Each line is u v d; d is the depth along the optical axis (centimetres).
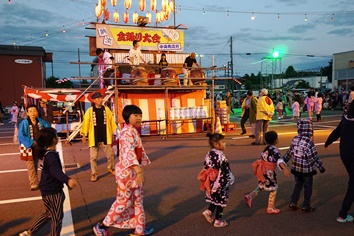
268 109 1055
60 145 1188
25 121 608
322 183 626
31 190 627
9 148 1169
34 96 1224
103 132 700
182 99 1449
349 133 445
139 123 399
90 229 435
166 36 1608
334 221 447
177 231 423
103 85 1431
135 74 1265
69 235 416
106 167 823
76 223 456
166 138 1291
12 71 3706
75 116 1573
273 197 477
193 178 686
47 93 1245
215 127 1395
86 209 514
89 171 783
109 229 433
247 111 1337
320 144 1042
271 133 468
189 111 1342
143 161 404
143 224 396
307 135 477
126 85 1228
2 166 856
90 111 688
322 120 1872
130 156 378
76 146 1165
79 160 918
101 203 543
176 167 791
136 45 1335
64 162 891
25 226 450
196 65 1452
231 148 1027
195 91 1472
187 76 1431
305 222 445
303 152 466
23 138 598
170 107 1422
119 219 390
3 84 3678
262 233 412
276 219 458
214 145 430
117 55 1523
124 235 414
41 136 356
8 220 473
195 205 523
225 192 429
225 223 436
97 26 1511
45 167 353
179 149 1039
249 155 905
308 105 1905
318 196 554
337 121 1788
